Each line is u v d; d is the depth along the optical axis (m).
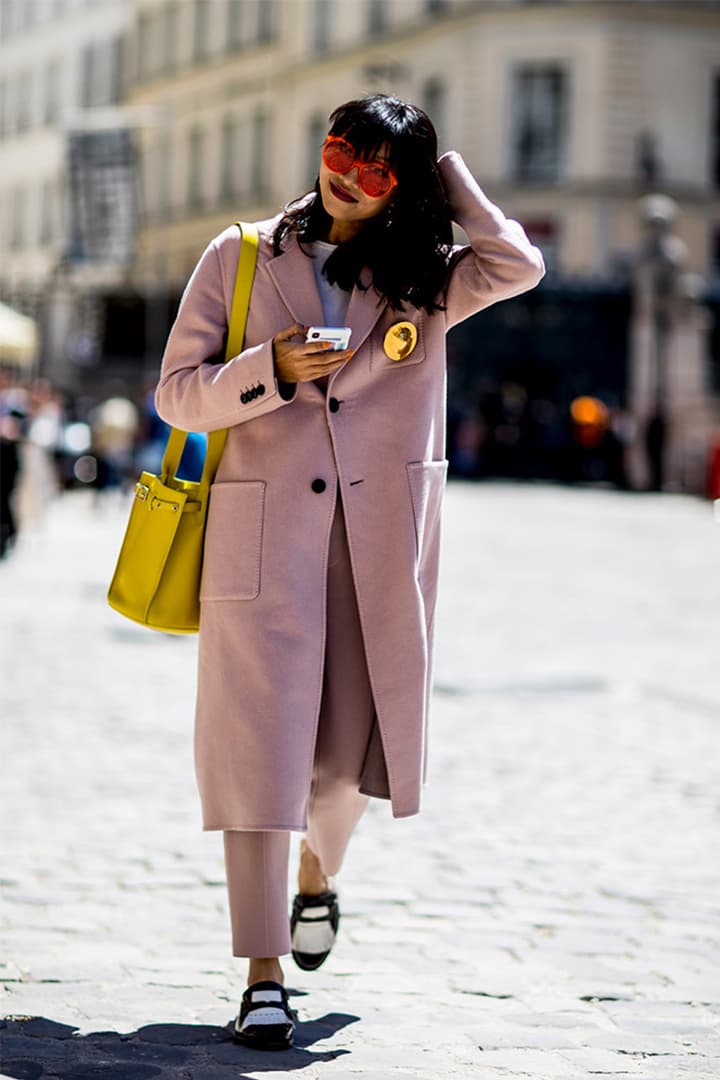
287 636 5.52
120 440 39.16
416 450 5.62
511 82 64.12
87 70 91.94
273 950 5.54
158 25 86.06
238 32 80.00
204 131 82.81
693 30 63.41
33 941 6.63
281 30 76.56
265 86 77.81
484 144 64.44
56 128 92.19
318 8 74.00
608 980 6.33
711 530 35.97
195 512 5.70
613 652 16.48
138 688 13.34
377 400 5.62
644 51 63.03
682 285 57.03
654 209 57.44
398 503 5.59
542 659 15.77
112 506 40.94
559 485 55.38
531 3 63.28
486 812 9.27
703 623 19.34
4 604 19.08
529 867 8.05
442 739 11.53
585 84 63.03
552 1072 5.31
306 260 5.65
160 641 16.34
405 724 5.59
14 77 98.44
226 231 5.74
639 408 57.44
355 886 7.60
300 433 5.59
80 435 45.59
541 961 6.55
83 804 9.16
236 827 5.50
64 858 7.98
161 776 9.96
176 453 5.75
